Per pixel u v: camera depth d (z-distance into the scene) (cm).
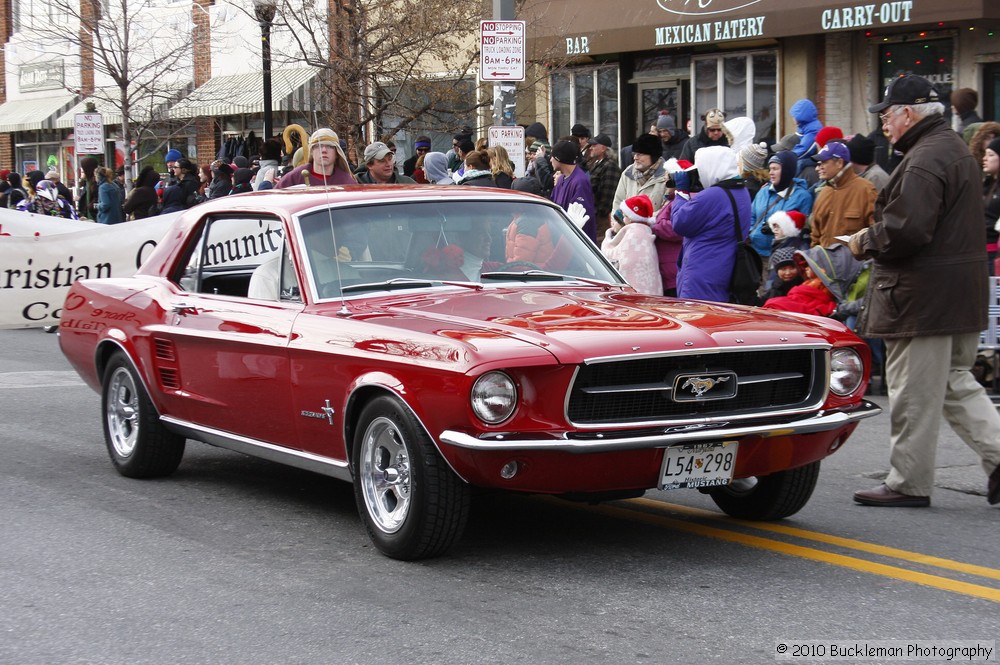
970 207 634
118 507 684
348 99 1655
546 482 522
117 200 1897
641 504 684
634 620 483
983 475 738
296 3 1802
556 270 666
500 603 505
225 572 556
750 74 1841
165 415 726
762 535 609
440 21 1622
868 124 1720
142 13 2789
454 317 568
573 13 1936
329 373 580
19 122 3294
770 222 1021
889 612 490
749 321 571
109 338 750
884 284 647
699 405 543
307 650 457
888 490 670
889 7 1573
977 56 1600
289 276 634
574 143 1170
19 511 677
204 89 2639
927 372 644
